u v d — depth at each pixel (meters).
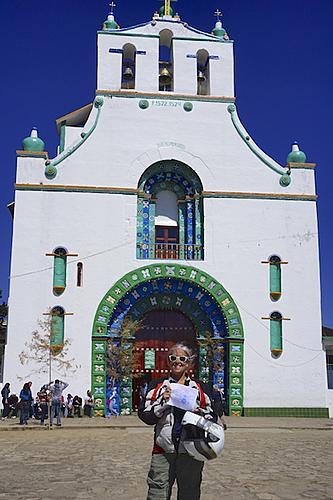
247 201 32.12
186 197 32.59
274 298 31.27
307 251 31.94
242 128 33.09
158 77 33.47
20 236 30.22
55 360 29.22
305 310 31.36
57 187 30.83
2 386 28.88
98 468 12.95
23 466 13.27
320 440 19.64
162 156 32.16
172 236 32.50
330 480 11.58
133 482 11.19
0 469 12.81
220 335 31.03
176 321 31.62
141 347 31.19
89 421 26.48
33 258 30.09
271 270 31.58
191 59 33.94
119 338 30.30
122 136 32.09
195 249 31.75
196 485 6.50
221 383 30.50
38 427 23.59
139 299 31.06
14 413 28.59
